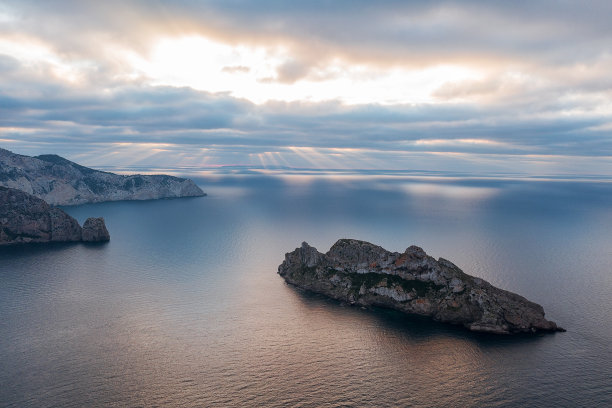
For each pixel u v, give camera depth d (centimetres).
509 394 7756
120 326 10575
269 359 9062
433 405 7431
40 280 14212
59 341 9638
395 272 12888
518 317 10675
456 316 11062
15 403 7238
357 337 10206
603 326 10700
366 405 7431
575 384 8069
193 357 9069
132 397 7538
